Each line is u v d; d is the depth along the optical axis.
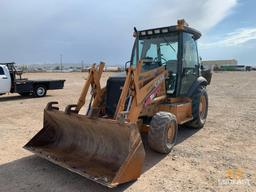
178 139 6.53
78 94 15.83
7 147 5.83
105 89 5.62
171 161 5.09
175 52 6.40
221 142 6.31
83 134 4.91
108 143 4.51
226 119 8.79
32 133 6.97
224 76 40.12
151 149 5.46
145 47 6.84
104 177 3.87
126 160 3.90
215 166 4.89
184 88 6.65
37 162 5.01
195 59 7.32
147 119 5.67
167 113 5.34
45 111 5.38
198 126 7.37
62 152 4.95
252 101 12.98
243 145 6.09
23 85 14.20
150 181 4.27
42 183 4.20
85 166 4.31
